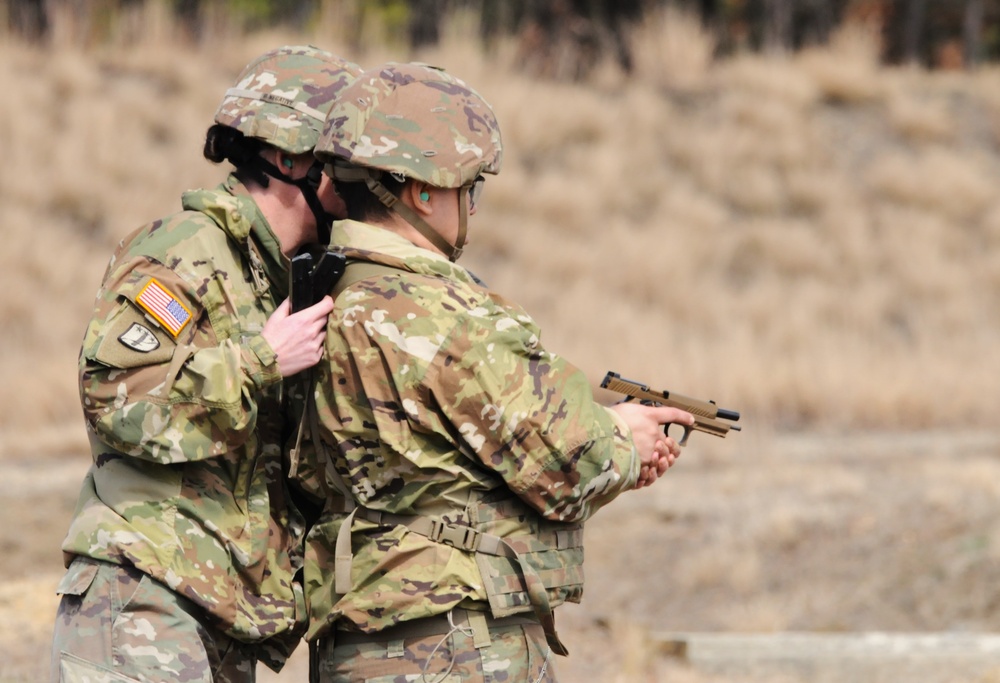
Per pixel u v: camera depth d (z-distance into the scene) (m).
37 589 23.78
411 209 10.57
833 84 70.56
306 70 11.46
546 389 9.96
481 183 11.04
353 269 10.39
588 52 83.25
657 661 21.97
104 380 10.16
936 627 23.06
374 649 10.09
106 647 10.21
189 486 10.63
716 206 63.44
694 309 54.66
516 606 10.04
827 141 67.56
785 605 24.55
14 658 19.38
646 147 66.69
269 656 11.52
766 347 50.84
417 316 9.96
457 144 10.44
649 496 32.72
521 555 10.09
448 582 9.91
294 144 11.18
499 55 71.31
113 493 10.56
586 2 86.31
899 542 26.73
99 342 10.16
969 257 60.62
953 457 37.06
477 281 10.86
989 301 57.03
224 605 10.62
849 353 49.69
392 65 10.73
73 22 68.88
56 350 48.00
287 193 11.44
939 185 63.94
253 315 10.99
